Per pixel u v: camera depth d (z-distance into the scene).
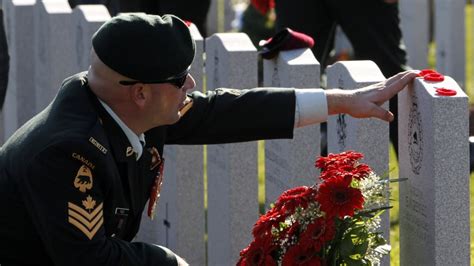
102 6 17.03
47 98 18.95
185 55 8.56
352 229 9.30
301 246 9.22
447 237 9.59
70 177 8.26
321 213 9.29
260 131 9.70
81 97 8.58
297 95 9.73
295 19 18.61
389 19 18.61
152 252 8.68
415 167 9.94
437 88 9.55
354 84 10.98
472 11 39.53
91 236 8.30
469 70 29.92
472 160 15.64
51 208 8.23
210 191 14.48
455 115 9.41
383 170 11.16
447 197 9.52
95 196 8.37
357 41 18.70
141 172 8.88
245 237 13.58
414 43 26.44
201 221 14.97
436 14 25.92
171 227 15.20
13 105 20.89
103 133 8.47
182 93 8.87
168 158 15.05
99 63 8.49
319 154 12.50
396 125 16.14
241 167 13.44
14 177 8.43
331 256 9.30
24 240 8.60
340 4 18.38
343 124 11.65
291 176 12.52
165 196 15.34
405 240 10.33
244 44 13.35
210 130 9.61
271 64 13.09
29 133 8.51
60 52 18.19
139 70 8.41
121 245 8.55
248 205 13.54
